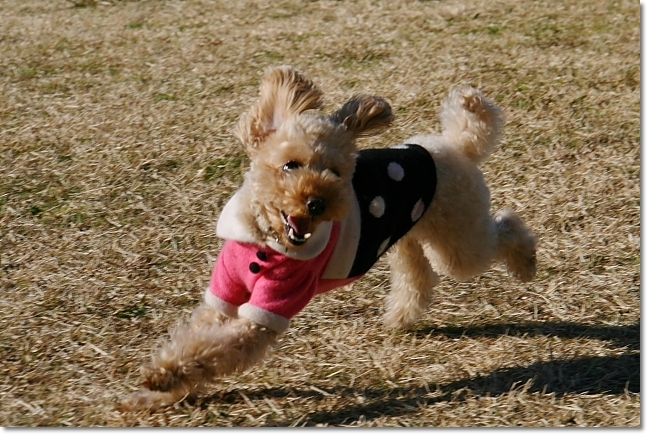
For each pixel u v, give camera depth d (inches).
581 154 244.1
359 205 145.3
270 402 146.6
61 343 162.7
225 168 233.9
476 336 171.8
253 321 136.8
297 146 134.2
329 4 375.6
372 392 151.1
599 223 213.5
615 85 284.2
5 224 205.3
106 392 148.4
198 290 183.5
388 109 145.7
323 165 134.6
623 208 219.0
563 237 208.4
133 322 171.0
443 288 189.5
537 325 175.2
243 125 142.3
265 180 134.0
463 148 169.2
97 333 166.4
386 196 149.1
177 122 258.8
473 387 152.6
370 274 193.9
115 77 294.0
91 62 307.0
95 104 270.8
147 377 135.1
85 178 227.0
